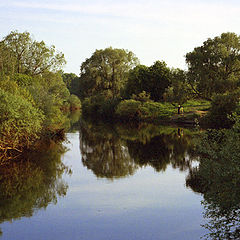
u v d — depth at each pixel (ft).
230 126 90.22
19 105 50.72
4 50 108.99
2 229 25.52
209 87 125.39
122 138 81.61
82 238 23.94
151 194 34.81
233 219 27.58
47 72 124.47
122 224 26.58
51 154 56.95
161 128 104.53
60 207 30.53
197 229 25.58
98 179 41.19
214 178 40.68
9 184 38.19
